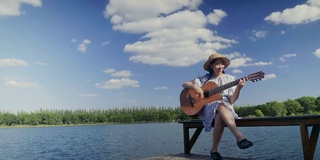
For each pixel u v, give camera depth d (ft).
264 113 487.20
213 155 13.10
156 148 107.55
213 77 14.47
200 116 13.80
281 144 103.91
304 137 11.21
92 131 373.81
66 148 134.31
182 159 13.85
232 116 12.23
